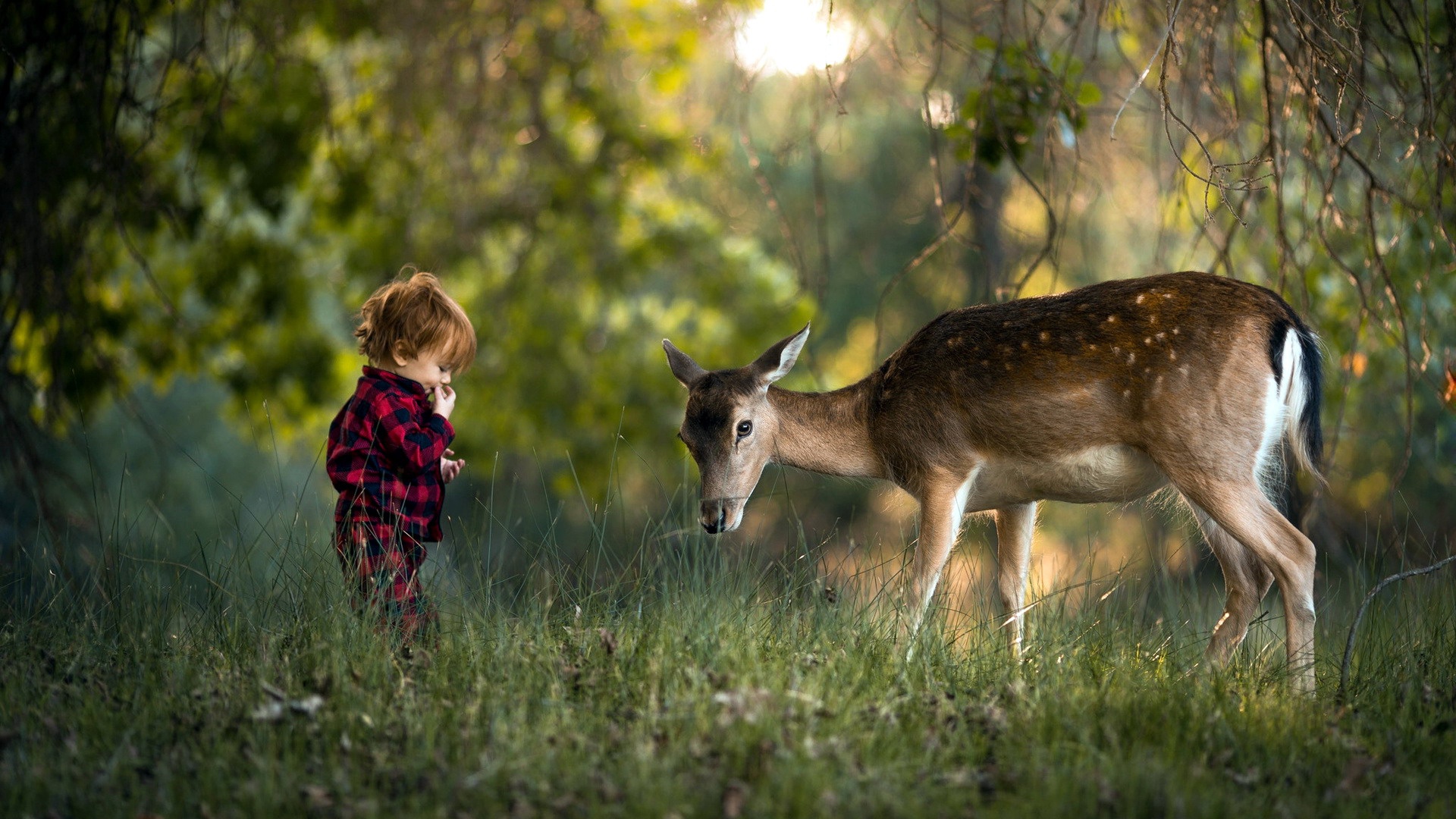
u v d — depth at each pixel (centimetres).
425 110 1859
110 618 873
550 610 895
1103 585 1077
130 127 1839
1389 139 1262
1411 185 1290
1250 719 720
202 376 3300
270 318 2264
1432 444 1722
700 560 924
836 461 1034
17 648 823
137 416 1448
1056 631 888
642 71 2200
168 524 1030
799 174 3378
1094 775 617
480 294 2527
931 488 966
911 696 726
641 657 771
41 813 583
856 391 1034
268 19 1592
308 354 2362
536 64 1909
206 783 601
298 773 615
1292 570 843
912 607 912
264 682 720
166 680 750
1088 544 1208
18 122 1263
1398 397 1578
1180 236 1550
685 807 574
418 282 859
